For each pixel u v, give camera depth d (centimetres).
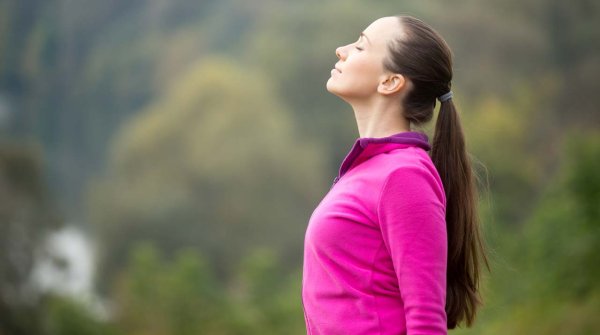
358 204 546
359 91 584
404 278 525
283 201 9538
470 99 10012
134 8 15850
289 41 11394
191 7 15238
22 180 4478
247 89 10169
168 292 4450
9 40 15800
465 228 598
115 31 15688
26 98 15612
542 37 10506
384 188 536
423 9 11138
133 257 4866
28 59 15638
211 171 9400
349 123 10831
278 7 13500
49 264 4438
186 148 9775
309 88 10944
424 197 531
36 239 4338
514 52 10494
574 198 2319
